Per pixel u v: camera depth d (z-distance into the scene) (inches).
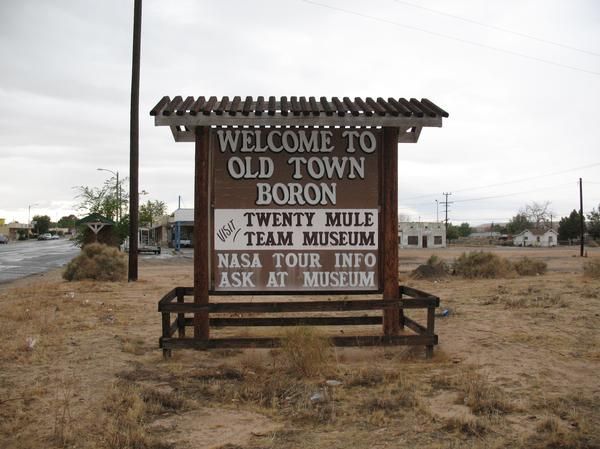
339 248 304.7
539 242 4534.9
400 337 283.4
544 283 704.4
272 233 303.1
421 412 197.8
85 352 300.8
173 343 282.0
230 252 302.8
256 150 303.6
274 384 229.6
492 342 325.1
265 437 178.1
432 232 3816.4
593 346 309.7
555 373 252.2
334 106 295.3
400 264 1395.2
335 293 304.0
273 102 309.6
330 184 305.1
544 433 177.2
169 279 821.2
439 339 339.6
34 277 896.3
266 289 302.5
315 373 248.2
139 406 199.9
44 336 342.0
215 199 302.7
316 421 191.3
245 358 282.4
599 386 230.5
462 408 203.0
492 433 177.9
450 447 166.2
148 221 2479.1
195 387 233.3
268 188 303.6
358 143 306.5
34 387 229.8
